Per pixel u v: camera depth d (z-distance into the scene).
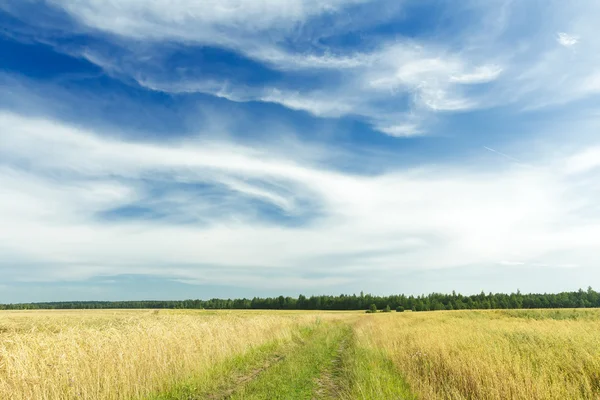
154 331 14.31
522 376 10.18
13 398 8.41
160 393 10.82
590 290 117.38
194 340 15.55
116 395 9.98
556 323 27.03
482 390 9.50
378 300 142.00
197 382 11.65
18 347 9.80
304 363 14.48
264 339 21.05
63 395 9.12
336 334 28.56
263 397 9.66
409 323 37.47
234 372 13.53
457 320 37.59
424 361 13.65
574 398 8.85
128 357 11.49
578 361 11.88
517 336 18.77
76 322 17.41
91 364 10.55
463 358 12.16
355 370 12.83
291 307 151.62
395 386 11.02
